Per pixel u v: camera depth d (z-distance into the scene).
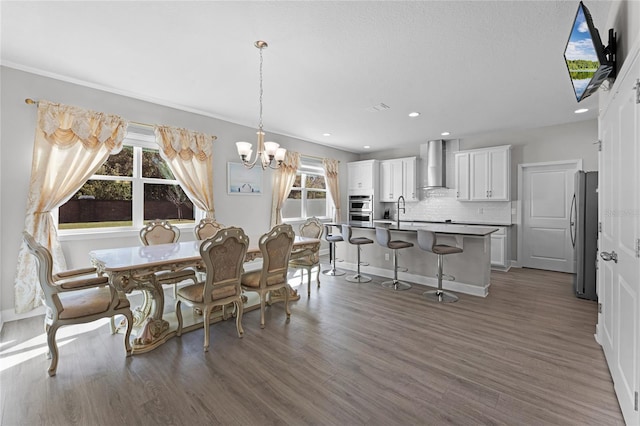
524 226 5.41
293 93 3.60
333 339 2.54
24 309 2.97
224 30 2.31
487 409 1.66
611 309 1.98
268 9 2.05
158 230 3.57
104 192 3.68
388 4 1.99
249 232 5.10
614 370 1.84
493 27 2.24
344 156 7.32
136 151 3.90
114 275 2.16
